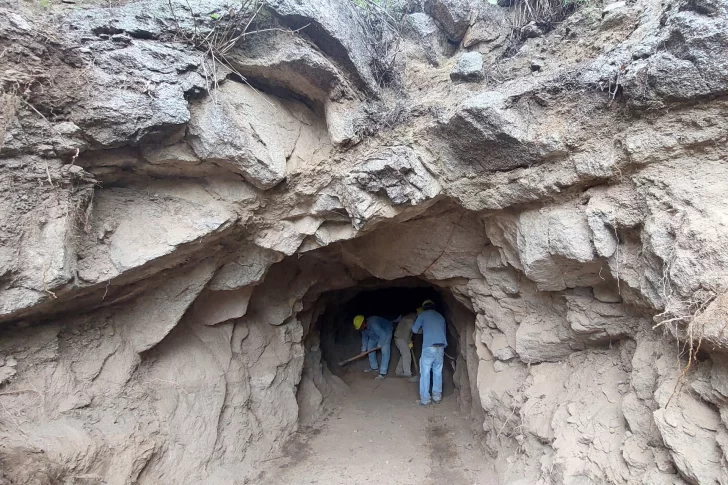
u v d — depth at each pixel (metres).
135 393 2.80
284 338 4.11
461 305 4.63
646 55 2.04
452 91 2.83
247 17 2.43
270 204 2.92
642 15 2.31
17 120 1.92
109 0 2.45
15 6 2.11
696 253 1.71
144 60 2.27
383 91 3.01
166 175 2.65
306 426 4.27
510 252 3.01
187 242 2.57
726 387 1.64
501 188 2.67
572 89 2.26
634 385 2.17
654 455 1.93
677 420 1.79
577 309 2.68
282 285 4.06
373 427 4.31
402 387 5.54
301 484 3.35
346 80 2.77
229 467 3.26
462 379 4.70
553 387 2.89
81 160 2.27
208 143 2.45
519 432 2.97
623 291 2.33
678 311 1.75
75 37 2.16
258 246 3.12
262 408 3.73
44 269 2.03
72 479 2.20
